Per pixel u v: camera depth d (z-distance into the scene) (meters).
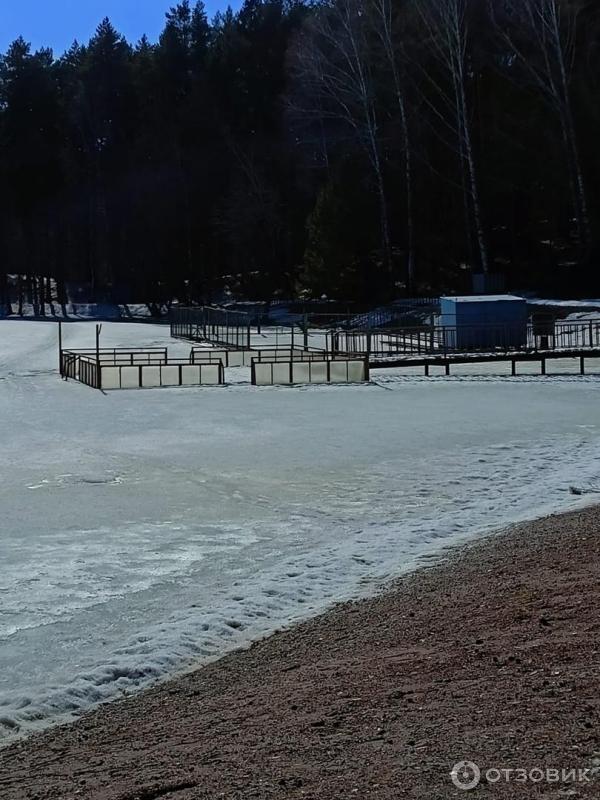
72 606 9.97
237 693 6.87
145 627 9.24
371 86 72.62
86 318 96.75
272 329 64.56
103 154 104.75
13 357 49.78
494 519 13.34
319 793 4.40
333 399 30.00
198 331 59.66
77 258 117.44
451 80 72.00
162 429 23.56
